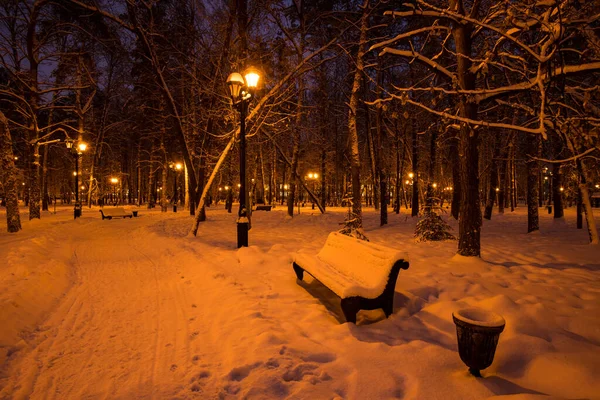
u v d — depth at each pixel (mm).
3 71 23688
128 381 3396
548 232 14672
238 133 12602
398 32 18359
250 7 15133
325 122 24875
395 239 12789
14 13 19922
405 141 27266
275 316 4848
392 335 4184
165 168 33906
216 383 3287
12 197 14836
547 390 3008
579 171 8164
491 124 5086
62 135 37750
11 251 8992
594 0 4406
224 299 5703
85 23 17000
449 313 4707
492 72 7215
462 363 3432
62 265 8508
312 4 19078
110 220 23297
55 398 3146
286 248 10305
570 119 4496
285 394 2990
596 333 4043
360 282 4895
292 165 23875
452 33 7777
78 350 4113
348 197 12234
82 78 28172
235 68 13508
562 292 5688
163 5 16688
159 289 6727
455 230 15328
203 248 10195
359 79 12945
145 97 30828
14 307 5027
